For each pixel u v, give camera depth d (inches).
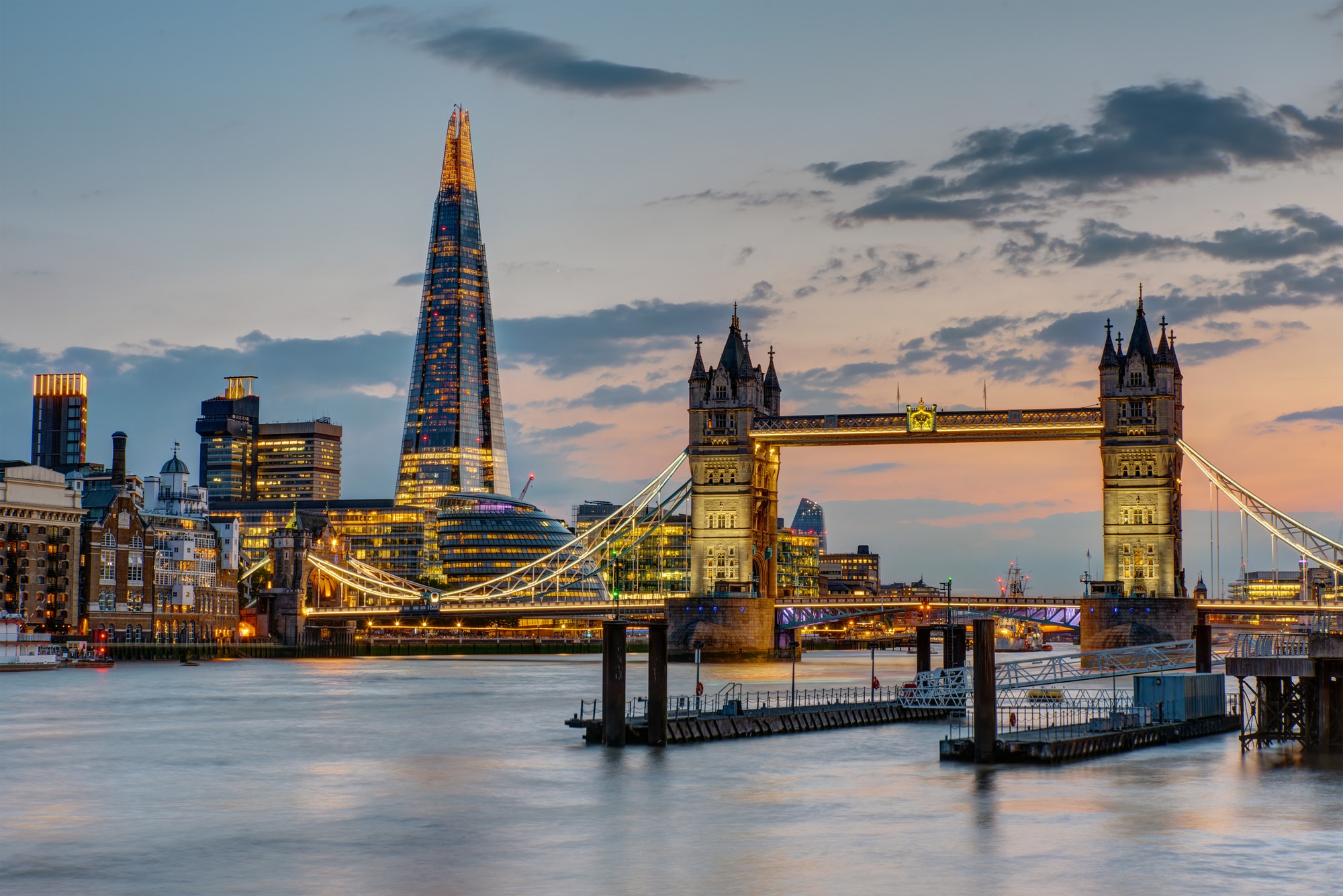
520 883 3080.7
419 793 4160.9
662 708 4990.2
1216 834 3499.0
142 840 3516.2
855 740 5275.6
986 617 4608.8
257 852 3376.0
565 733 5792.3
